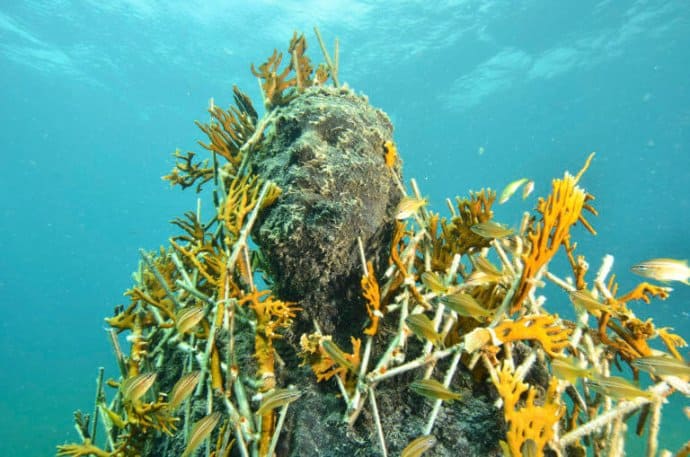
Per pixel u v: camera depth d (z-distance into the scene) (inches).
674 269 21.0
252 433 20.0
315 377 23.1
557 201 20.3
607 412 19.6
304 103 28.6
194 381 19.3
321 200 23.9
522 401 21.7
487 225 21.6
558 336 20.2
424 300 22.8
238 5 240.1
